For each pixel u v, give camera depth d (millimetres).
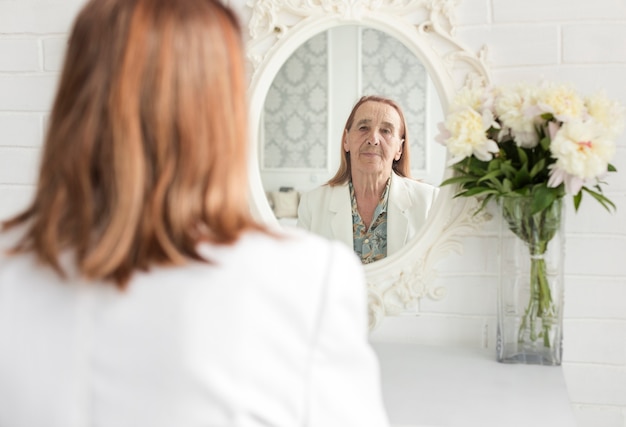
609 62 1375
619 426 1427
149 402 600
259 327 623
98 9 647
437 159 1420
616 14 1368
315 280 661
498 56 1402
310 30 1442
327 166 1463
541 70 1392
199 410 597
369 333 1492
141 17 623
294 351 636
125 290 612
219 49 646
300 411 636
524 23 1392
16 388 618
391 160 1441
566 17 1381
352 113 1448
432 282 1447
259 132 1476
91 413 606
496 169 1297
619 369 1419
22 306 640
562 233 1287
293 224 1475
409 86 1425
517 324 1314
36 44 1555
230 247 642
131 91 604
